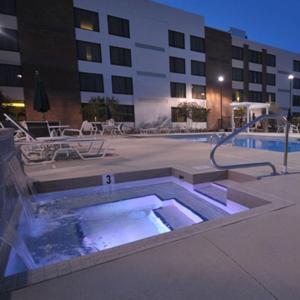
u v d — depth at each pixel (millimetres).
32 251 2277
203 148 6582
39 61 15422
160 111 20828
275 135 12039
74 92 16719
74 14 16594
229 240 1594
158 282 1205
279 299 1080
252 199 2463
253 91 26672
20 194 2688
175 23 21094
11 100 14547
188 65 22062
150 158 4980
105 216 3102
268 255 1418
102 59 17781
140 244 1557
